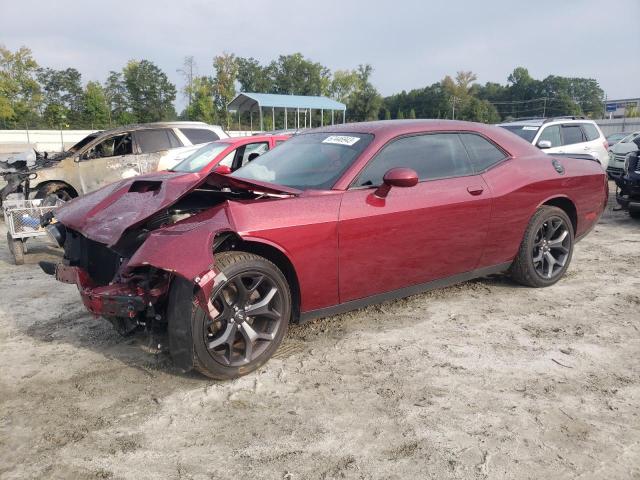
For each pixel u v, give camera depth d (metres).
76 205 3.83
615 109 72.50
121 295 3.00
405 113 97.81
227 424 2.74
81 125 57.72
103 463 2.43
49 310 4.62
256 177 4.02
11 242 6.52
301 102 31.23
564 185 4.84
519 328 3.98
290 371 3.31
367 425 2.71
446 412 2.82
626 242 7.01
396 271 3.79
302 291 3.38
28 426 2.75
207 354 3.00
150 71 67.06
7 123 53.62
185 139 10.52
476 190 4.14
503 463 2.38
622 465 2.37
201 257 2.78
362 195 3.57
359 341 3.76
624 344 3.68
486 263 4.41
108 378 3.28
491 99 121.62
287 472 2.35
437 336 3.84
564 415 2.78
